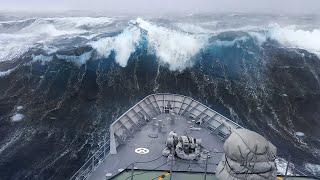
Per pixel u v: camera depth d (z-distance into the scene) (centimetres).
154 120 1509
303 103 2550
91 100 2512
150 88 2753
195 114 1588
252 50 3338
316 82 2827
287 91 2711
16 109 2344
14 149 1895
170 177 937
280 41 3547
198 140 1205
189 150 1166
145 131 1409
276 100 2588
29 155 1845
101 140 1980
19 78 2783
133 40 3403
